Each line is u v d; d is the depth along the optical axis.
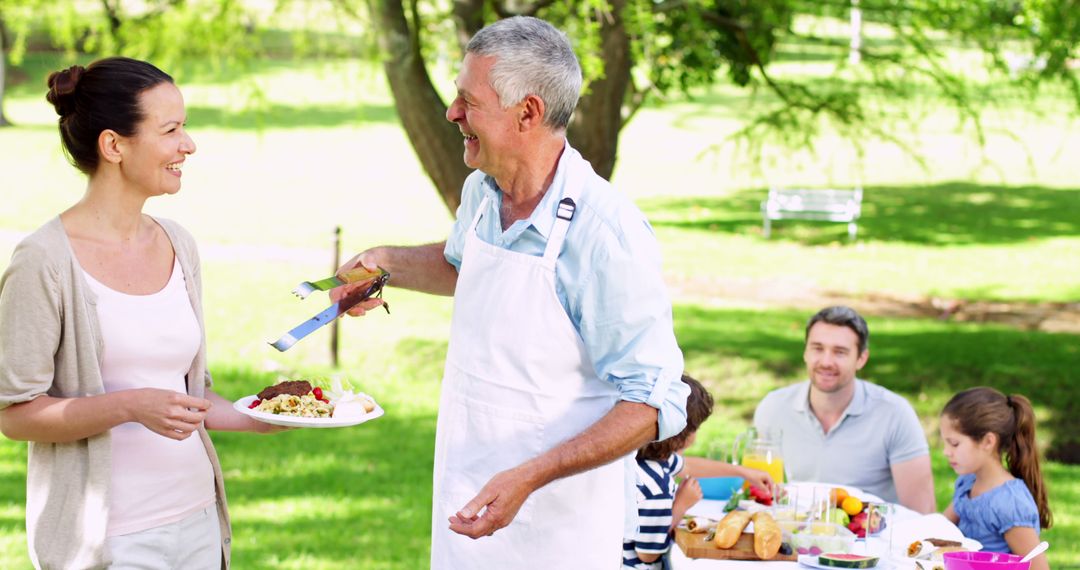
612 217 3.05
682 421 3.06
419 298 14.82
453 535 3.32
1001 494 4.92
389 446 9.41
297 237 20.20
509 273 3.15
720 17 11.09
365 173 28.84
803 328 13.27
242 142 33.19
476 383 3.24
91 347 3.08
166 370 3.24
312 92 42.22
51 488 3.11
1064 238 20.42
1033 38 10.63
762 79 12.91
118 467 3.15
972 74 11.36
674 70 11.80
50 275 3.01
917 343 12.50
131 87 3.05
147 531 3.19
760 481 4.71
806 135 11.73
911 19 11.24
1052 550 7.21
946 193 26.06
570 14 9.72
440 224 22.19
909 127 11.80
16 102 37.09
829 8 11.57
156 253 3.26
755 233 21.00
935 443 9.83
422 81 10.10
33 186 24.66
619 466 3.35
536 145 3.07
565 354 3.14
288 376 11.05
